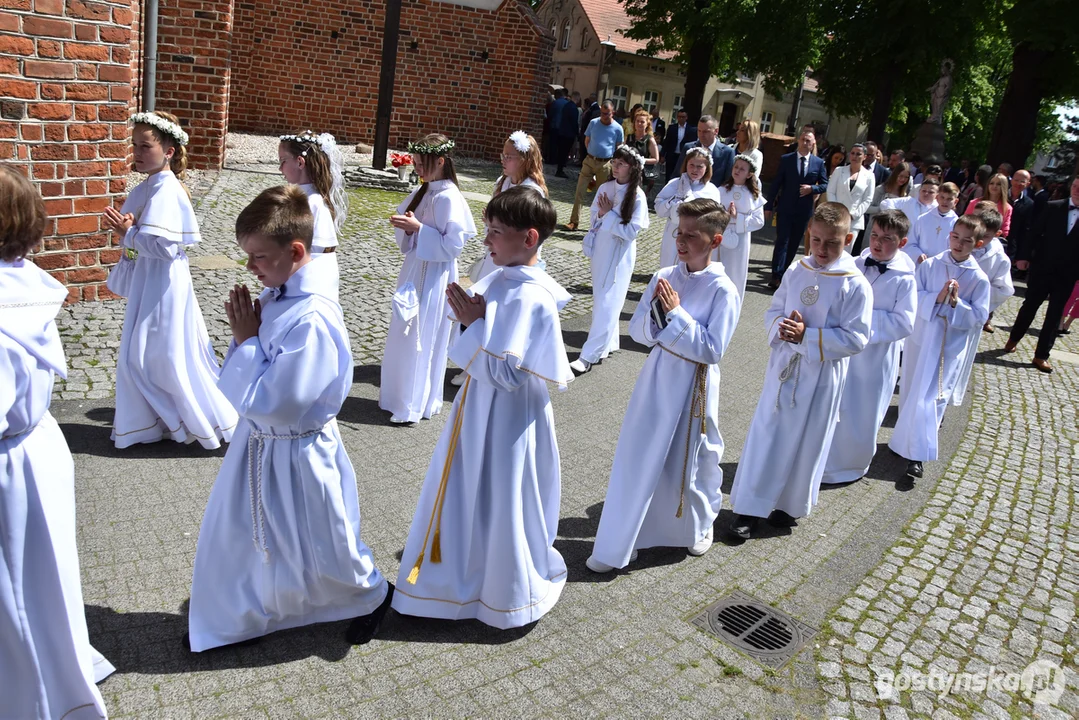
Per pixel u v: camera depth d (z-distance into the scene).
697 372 3.63
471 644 3.15
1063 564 4.37
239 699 2.71
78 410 4.69
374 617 3.14
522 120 17.98
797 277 4.20
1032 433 6.60
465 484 3.12
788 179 10.08
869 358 4.96
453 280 5.21
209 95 11.46
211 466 4.29
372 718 2.70
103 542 3.50
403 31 16.95
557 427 5.46
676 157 17.31
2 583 2.22
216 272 7.39
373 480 4.38
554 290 2.98
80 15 5.73
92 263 6.27
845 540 4.39
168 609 3.12
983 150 39.47
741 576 3.90
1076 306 10.51
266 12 16.25
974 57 23.88
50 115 5.74
